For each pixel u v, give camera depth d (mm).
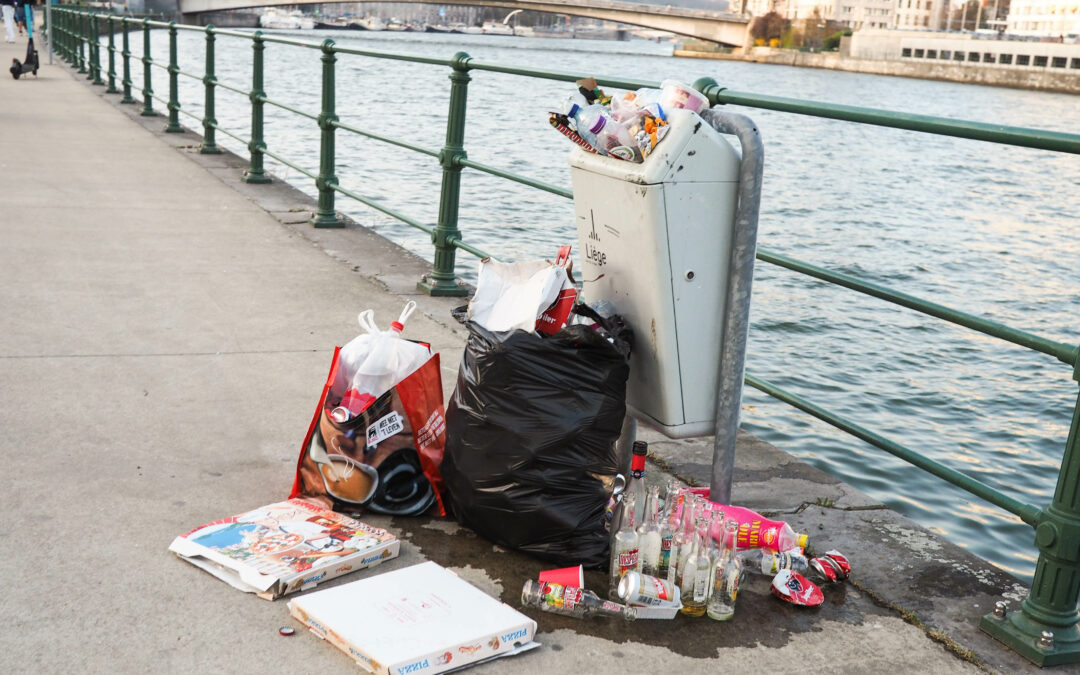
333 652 2201
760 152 2562
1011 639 2379
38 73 22422
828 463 7422
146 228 6844
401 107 34938
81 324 4570
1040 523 2340
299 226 7266
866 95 67312
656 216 2555
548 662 2221
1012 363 11492
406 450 2875
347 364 2885
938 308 2596
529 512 2625
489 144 26297
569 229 15867
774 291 14109
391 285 5688
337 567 2510
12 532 2633
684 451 3498
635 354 2803
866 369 11016
